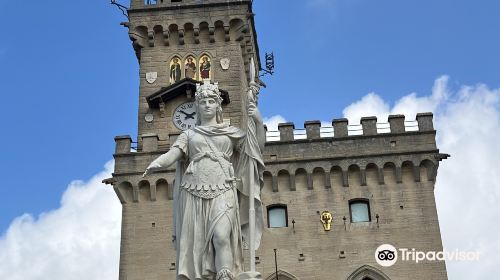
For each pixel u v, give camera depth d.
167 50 51.28
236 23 51.53
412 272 43.78
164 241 44.91
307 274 43.81
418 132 47.16
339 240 44.59
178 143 10.64
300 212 45.41
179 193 10.59
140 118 49.12
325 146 47.03
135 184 46.03
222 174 10.45
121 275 44.06
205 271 9.96
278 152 46.91
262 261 44.16
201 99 11.05
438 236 44.59
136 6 52.06
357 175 46.34
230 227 10.12
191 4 51.84
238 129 10.95
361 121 48.00
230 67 50.53
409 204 45.47
